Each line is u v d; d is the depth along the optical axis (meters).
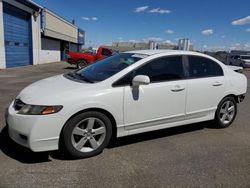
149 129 4.50
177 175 3.54
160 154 4.18
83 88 3.89
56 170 3.54
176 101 4.68
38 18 24.28
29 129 3.52
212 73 5.28
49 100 3.62
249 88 12.81
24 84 10.98
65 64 26.83
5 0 17.91
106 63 4.86
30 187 3.13
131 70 4.25
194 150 4.39
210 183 3.37
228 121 5.67
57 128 3.63
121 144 4.52
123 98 4.08
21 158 3.83
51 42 31.95
